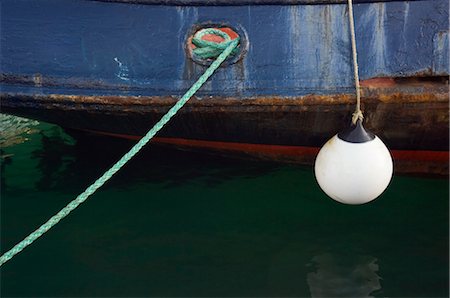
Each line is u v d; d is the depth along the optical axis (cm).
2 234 384
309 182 445
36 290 334
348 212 411
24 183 450
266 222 399
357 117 320
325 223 397
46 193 435
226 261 361
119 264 359
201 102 370
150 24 365
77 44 370
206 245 376
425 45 362
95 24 367
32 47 373
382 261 360
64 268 354
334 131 394
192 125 399
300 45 362
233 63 364
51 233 388
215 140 424
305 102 367
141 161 473
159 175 459
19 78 376
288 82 366
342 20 360
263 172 455
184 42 364
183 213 410
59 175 462
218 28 362
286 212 410
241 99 367
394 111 375
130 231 390
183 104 342
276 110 373
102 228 393
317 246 374
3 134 541
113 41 368
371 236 383
